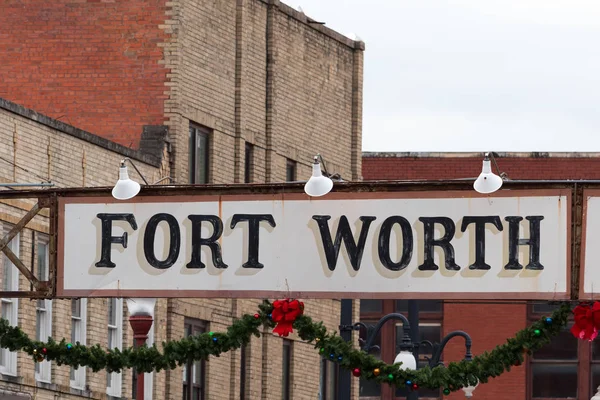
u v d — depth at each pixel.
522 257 22.89
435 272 23.09
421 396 82.38
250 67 57.72
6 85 54.41
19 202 43.00
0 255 42.53
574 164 83.06
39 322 44.91
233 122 56.75
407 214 23.22
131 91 53.56
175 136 53.00
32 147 43.72
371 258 23.30
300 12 61.12
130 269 23.94
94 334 47.53
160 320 51.56
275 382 59.44
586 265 22.75
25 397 43.47
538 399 81.88
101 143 47.59
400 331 81.44
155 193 23.91
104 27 53.94
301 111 61.22
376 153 83.06
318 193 23.09
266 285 23.58
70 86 53.97
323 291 23.42
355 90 65.31
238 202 23.69
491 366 23.72
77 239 24.09
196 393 54.66
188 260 23.77
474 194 23.05
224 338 24.78
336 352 23.84
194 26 54.38
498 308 79.88
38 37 54.31
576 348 82.06
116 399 49.22
